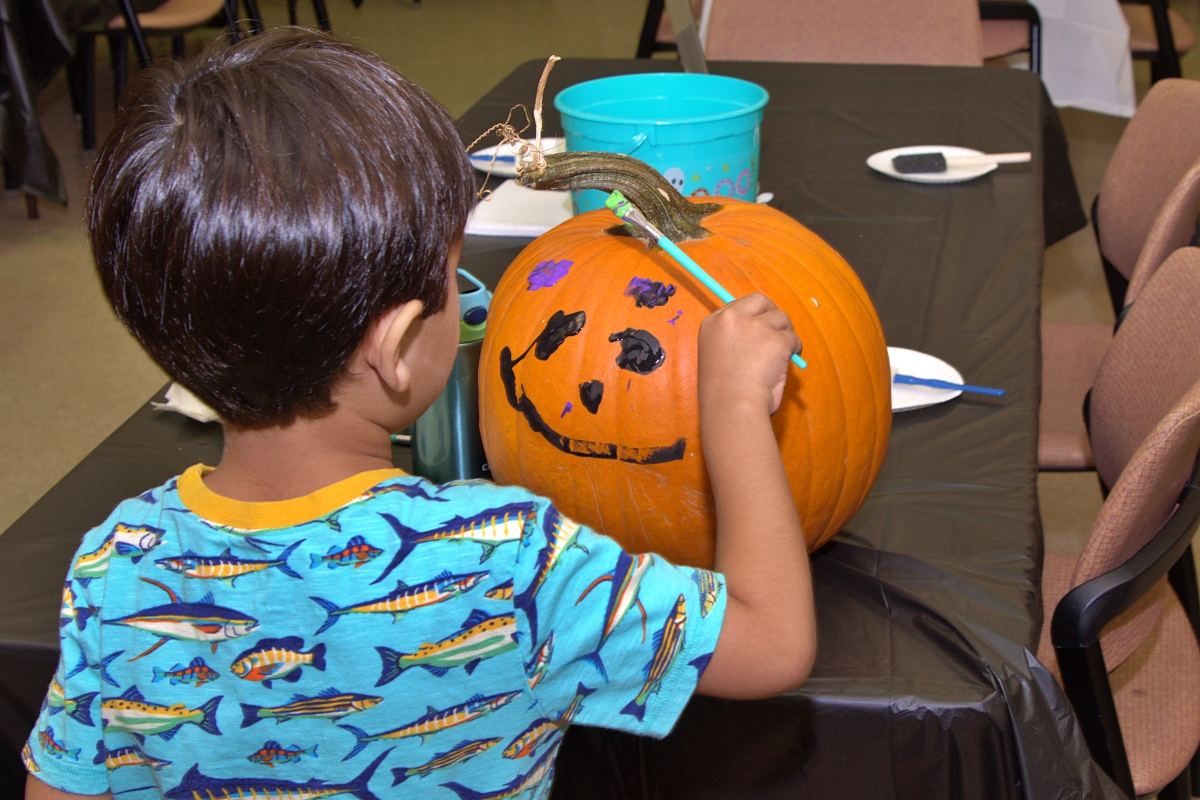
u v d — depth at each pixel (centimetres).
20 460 226
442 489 56
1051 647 115
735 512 59
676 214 81
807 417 76
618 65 206
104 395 248
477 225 140
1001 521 86
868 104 183
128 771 61
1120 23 281
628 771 78
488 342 83
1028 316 117
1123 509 93
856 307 82
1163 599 119
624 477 76
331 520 53
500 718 57
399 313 51
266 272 47
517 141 76
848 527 87
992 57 295
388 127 50
